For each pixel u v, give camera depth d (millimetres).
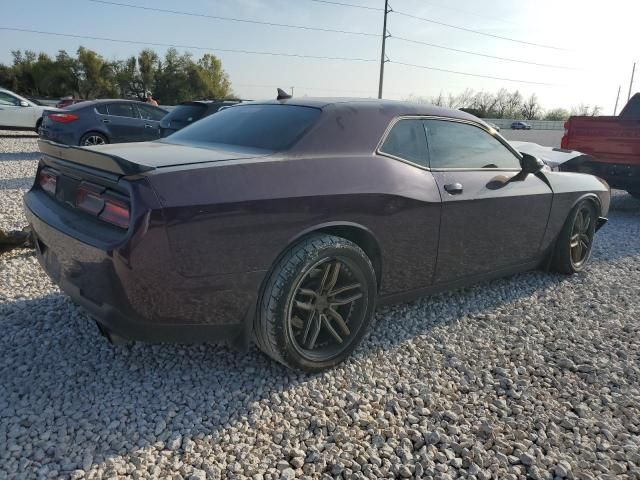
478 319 3566
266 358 2877
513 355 3078
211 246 2248
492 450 2238
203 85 67812
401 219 2914
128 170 2146
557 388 2742
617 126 7625
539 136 30625
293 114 2943
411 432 2305
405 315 3541
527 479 2088
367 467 2082
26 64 64625
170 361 2803
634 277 4613
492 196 3449
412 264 3098
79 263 2334
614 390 2736
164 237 2133
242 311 2436
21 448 2078
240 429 2287
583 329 3480
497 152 3715
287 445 2203
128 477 1969
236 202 2283
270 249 2420
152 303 2205
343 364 2865
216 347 2969
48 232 2580
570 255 4430
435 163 3227
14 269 4066
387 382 2711
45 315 3273
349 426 2354
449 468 2117
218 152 2607
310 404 2498
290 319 2541
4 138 15898
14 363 2709
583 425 2418
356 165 2754
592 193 4473
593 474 2109
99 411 2348
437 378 2775
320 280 2650
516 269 3982
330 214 2590
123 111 11742
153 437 2195
